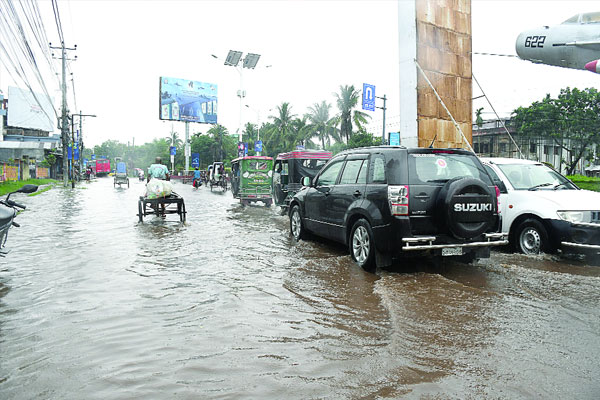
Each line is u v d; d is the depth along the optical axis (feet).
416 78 38.47
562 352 10.90
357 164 22.06
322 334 12.17
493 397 8.74
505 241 19.21
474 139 133.28
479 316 13.55
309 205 26.73
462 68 41.73
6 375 9.74
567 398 8.70
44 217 42.60
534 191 23.66
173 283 17.83
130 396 8.82
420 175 18.78
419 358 10.56
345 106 145.89
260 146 148.05
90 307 14.70
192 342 11.62
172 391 9.01
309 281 17.98
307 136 157.17
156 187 38.14
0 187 86.33
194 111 200.75
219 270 20.13
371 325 12.89
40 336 12.07
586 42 48.14
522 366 10.11
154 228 35.06
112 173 285.64
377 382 9.36
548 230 21.91
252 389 9.08
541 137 112.47
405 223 18.07
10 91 188.34
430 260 21.70
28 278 18.71
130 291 16.66
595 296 15.71
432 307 14.38
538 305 14.64
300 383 9.32
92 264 21.52
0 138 181.37
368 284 17.46
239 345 11.42
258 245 26.99
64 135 116.06
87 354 10.86
